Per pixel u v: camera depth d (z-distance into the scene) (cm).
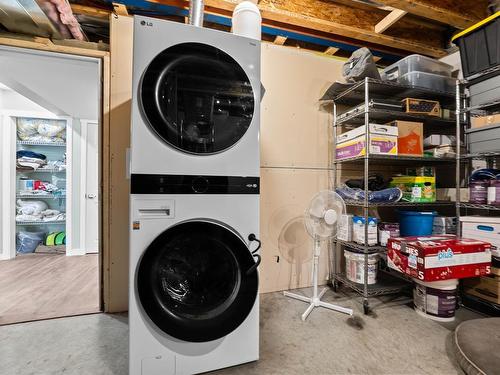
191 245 125
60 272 273
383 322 172
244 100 129
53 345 145
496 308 173
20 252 351
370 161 238
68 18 160
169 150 115
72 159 349
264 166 224
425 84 206
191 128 120
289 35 221
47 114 346
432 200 211
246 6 158
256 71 132
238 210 126
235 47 127
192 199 118
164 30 115
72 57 186
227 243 121
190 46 118
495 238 177
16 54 182
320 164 240
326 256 240
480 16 193
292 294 211
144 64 112
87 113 339
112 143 187
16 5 147
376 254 208
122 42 188
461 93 206
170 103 117
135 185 110
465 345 134
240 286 123
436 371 127
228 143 124
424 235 203
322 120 241
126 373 124
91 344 147
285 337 154
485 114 203
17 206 354
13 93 340
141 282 108
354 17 208
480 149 188
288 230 230
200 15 157
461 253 170
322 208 185
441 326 168
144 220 111
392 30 221
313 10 195
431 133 256
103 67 188
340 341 151
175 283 125
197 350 118
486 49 178
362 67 191
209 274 130
